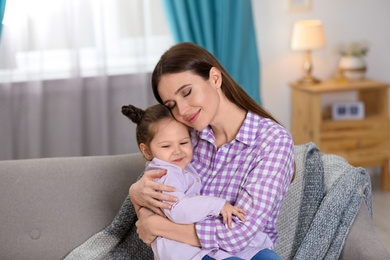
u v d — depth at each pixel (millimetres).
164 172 1678
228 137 1770
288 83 4164
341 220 1837
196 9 3637
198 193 1747
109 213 2059
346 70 4043
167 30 3697
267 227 1714
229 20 3691
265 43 4090
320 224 1817
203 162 1813
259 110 1753
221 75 1720
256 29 4055
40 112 3545
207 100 1653
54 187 2078
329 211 1831
